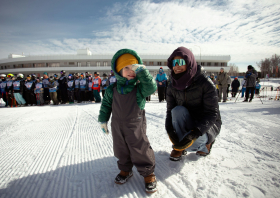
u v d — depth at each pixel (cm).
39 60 4606
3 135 335
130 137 140
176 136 179
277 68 4884
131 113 140
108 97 157
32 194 141
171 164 179
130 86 144
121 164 153
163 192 136
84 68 4447
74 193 141
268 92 1645
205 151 185
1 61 5047
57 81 1008
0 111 720
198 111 183
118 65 144
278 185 132
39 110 704
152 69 4378
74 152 231
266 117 359
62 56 4531
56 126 397
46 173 175
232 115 397
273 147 203
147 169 140
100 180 159
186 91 176
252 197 120
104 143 263
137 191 141
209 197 124
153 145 238
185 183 145
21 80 940
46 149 246
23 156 222
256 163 168
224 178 146
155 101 930
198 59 4422
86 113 570
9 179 164
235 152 196
